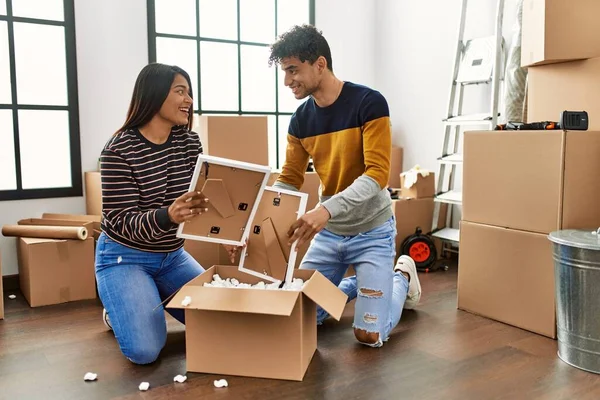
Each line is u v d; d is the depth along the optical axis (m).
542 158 2.21
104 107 3.30
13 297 2.88
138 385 1.80
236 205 1.78
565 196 2.15
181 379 1.82
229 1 3.74
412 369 1.92
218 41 3.71
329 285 1.88
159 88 1.92
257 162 3.22
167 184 2.00
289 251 1.90
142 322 1.94
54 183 3.24
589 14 2.37
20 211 3.10
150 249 2.02
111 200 1.89
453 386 1.79
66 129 3.24
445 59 3.77
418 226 3.56
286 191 1.93
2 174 3.09
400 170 4.14
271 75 4.00
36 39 3.10
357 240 2.15
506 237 2.36
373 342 2.09
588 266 1.86
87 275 2.84
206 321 1.86
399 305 2.30
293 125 2.24
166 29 3.51
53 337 2.27
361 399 1.69
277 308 1.67
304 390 1.75
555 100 2.53
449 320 2.45
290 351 1.81
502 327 2.36
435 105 3.87
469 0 3.59
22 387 1.79
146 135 1.98
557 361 1.99
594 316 1.86
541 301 2.24
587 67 2.38
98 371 1.92
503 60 3.34
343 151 2.09
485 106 3.56
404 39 4.09
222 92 3.78
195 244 3.06
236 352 1.85
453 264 3.57
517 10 3.14
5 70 3.04
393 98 4.22
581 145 2.16
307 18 4.07
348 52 4.22
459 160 3.37
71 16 3.17
